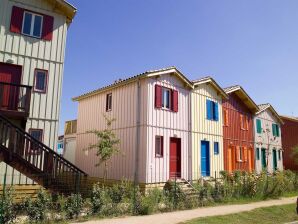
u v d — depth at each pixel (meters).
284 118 36.97
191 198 14.83
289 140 36.06
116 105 19.66
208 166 21.31
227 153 23.83
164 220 10.99
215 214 12.65
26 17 14.75
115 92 19.98
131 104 18.44
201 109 21.56
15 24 14.28
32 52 14.53
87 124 22.42
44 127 14.34
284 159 36.06
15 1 14.48
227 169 23.36
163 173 17.62
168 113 18.69
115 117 19.53
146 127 17.09
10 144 11.51
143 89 17.84
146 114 17.27
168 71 18.62
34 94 14.28
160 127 17.95
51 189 11.85
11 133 11.62
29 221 9.61
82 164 21.98
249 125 28.06
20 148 11.80
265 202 17.05
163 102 18.67
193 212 13.02
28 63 14.34
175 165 18.69
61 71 15.21
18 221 9.50
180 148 19.12
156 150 17.72
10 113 12.63
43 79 14.74
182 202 14.21
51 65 14.97
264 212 13.94
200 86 21.80
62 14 15.74
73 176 12.27
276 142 32.62
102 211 11.44
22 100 13.91
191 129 20.20
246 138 27.05
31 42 14.58
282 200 18.23
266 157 29.97
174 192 14.35
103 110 20.86
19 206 9.70
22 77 14.07
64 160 12.21
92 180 20.33
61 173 12.11
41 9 15.11
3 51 13.80
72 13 15.77
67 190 12.02
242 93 26.42
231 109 25.56
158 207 13.22
